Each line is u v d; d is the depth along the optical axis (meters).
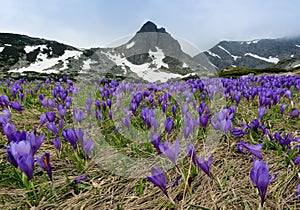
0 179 1.78
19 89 5.46
